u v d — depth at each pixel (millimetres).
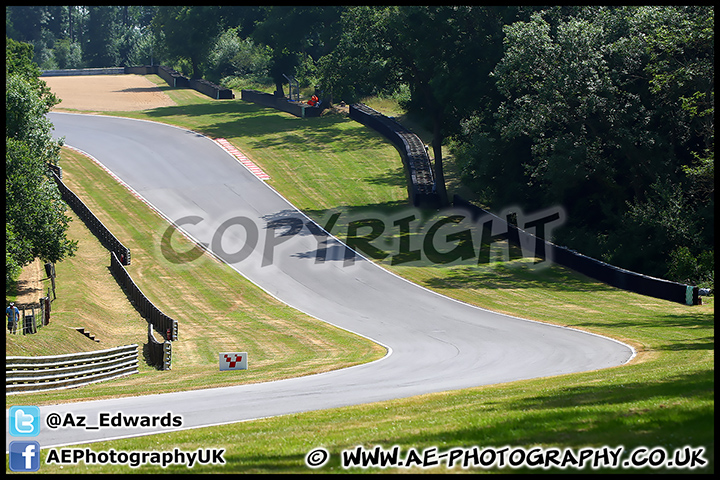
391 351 67750
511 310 86062
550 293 94438
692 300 85625
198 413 40188
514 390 41156
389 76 146750
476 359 61406
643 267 106875
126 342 74375
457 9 131875
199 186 152250
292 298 94188
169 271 106188
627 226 109438
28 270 103062
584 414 29641
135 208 138125
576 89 110188
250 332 79062
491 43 132500
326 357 66188
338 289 97875
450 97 135500
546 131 123812
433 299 92250
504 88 118062
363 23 141000
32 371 49438
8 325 66500
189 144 184250
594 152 110188
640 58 111375
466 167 132500
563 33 111188
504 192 134250
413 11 131500
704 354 52094
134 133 196375
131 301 93125
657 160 111562
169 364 64000
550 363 57625
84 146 181875
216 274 104938
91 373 55938
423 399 40219
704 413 26938
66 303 84875
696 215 104938
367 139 190000
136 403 43875
